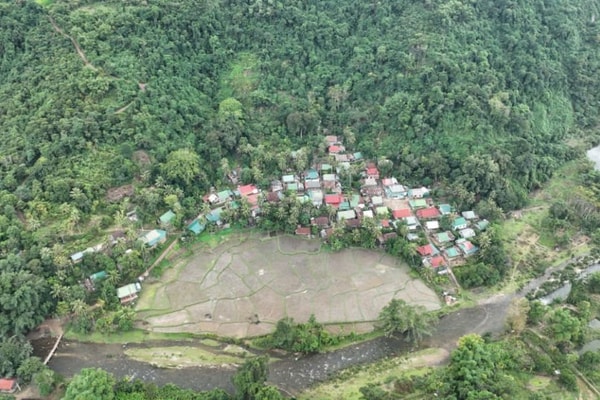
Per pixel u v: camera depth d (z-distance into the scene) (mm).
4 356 105500
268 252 135500
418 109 156375
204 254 135000
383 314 112188
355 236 134250
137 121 146375
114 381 98562
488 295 123312
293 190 148875
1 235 123875
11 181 134125
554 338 109125
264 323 117562
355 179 154000
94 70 150375
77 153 139375
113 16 160125
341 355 110688
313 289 125375
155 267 129750
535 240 138375
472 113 153125
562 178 158500
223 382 105625
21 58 155000
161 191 141125
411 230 138250
